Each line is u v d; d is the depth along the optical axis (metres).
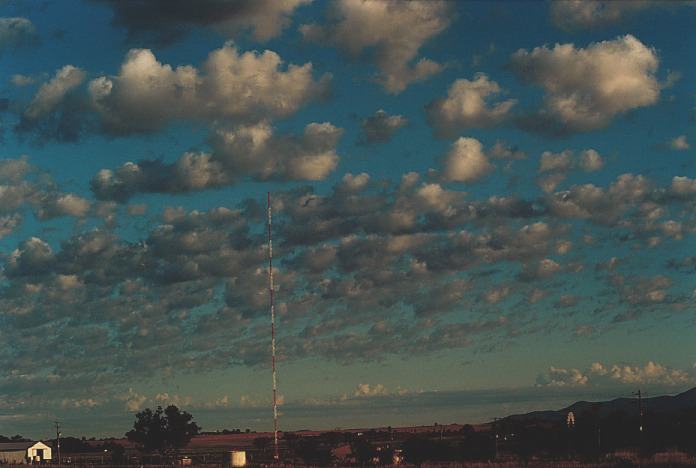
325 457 143.62
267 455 160.38
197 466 127.19
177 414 171.50
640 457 115.56
